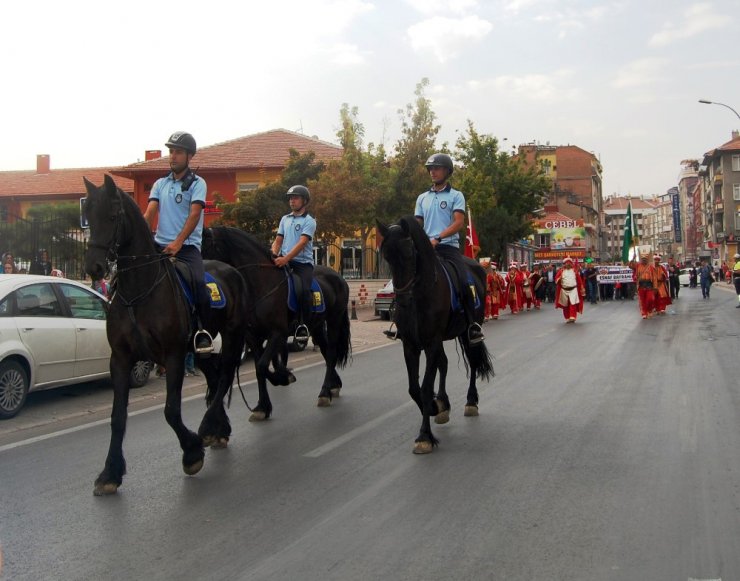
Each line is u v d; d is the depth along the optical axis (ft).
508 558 13.60
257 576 13.00
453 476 19.10
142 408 30.42
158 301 19.19
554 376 35.83
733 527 15.05
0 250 55.47
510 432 24.09
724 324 63.36
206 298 21.30
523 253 186.09
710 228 283.18
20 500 17.63
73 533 15.31
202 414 28.99
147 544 14.64
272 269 27.20
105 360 33.22
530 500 16.97
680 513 15.92
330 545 14.42
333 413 28.19
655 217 579.89
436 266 22.90
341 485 18.53
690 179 392.27
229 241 26.32
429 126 97.86
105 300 34.12
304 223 29.30
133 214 19.07
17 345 28.27
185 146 21.34
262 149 127.13
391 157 103.55
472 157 148.25
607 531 14.92
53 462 21.36
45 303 30.81
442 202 25.66
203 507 16.97
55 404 31.27
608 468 19.53
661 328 61.21
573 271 71.26
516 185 144.15
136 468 20.49
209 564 13.58
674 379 34.01
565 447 21.91
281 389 34.68
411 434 24.21
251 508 16.84
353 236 94.07
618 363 39.96
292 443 23.29
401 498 17.33
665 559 13.47
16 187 147.64
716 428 23.94
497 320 78.38
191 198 21.56
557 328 64.28
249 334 26.96
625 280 119.65
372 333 64.23
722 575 12.77
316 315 30.07
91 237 18.15
